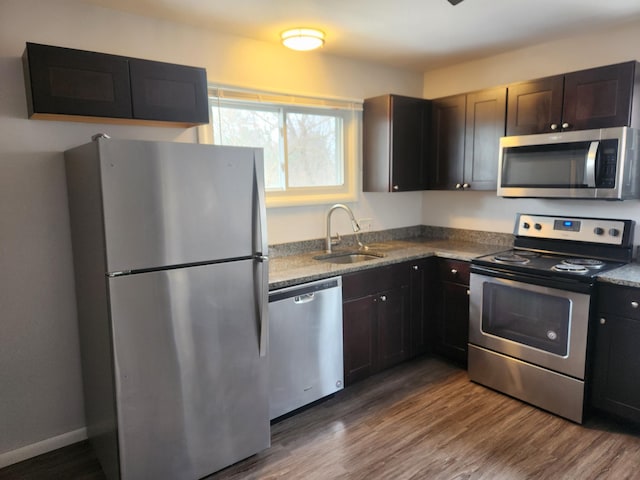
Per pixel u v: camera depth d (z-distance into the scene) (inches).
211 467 80.3
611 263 103.9
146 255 68.7
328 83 127.5
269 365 92.6
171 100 86.7
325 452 87.4
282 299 93.4
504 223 135.0
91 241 72.6
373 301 113.3
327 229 128.3
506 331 106.5
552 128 107.4
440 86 148.6
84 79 77.3
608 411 93.1
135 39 94.0
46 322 88.1
